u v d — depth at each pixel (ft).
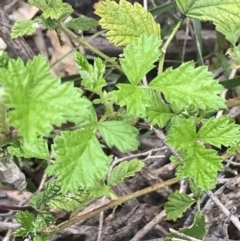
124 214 1.17
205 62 1.48
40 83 0.56
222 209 0.84
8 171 0.81
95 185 0.85
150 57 0.70
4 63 0.64
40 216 0.85
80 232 1.15
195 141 0.74
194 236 0.93
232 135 0.74
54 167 0.66
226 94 1.32
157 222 1.12
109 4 0.84
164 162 1.24
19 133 0.54
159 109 0.78
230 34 0.95
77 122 0.71
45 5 0.87
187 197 0.92
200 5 0.85
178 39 1.51
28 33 0.89
